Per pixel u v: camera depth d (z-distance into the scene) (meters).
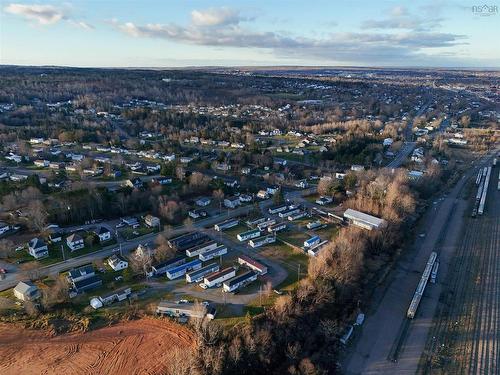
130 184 187.25
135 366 90.56
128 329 102.00
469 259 147.25
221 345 94.12
